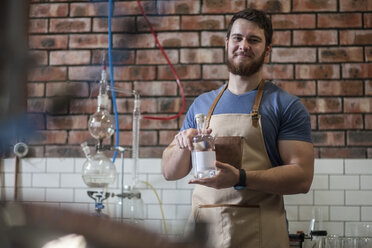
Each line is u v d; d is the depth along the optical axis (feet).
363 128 9.87
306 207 9.68
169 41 10.27
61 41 10.42
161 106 10.15
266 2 10.19
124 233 0.67
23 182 10.02
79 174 10.01
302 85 10.03
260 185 5.66
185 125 6.74
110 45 9.33
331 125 9.91
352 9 10.11
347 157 9.82
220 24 10.24
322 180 9.75
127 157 9.99
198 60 10.21
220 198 5.99
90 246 0.66
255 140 6.09
